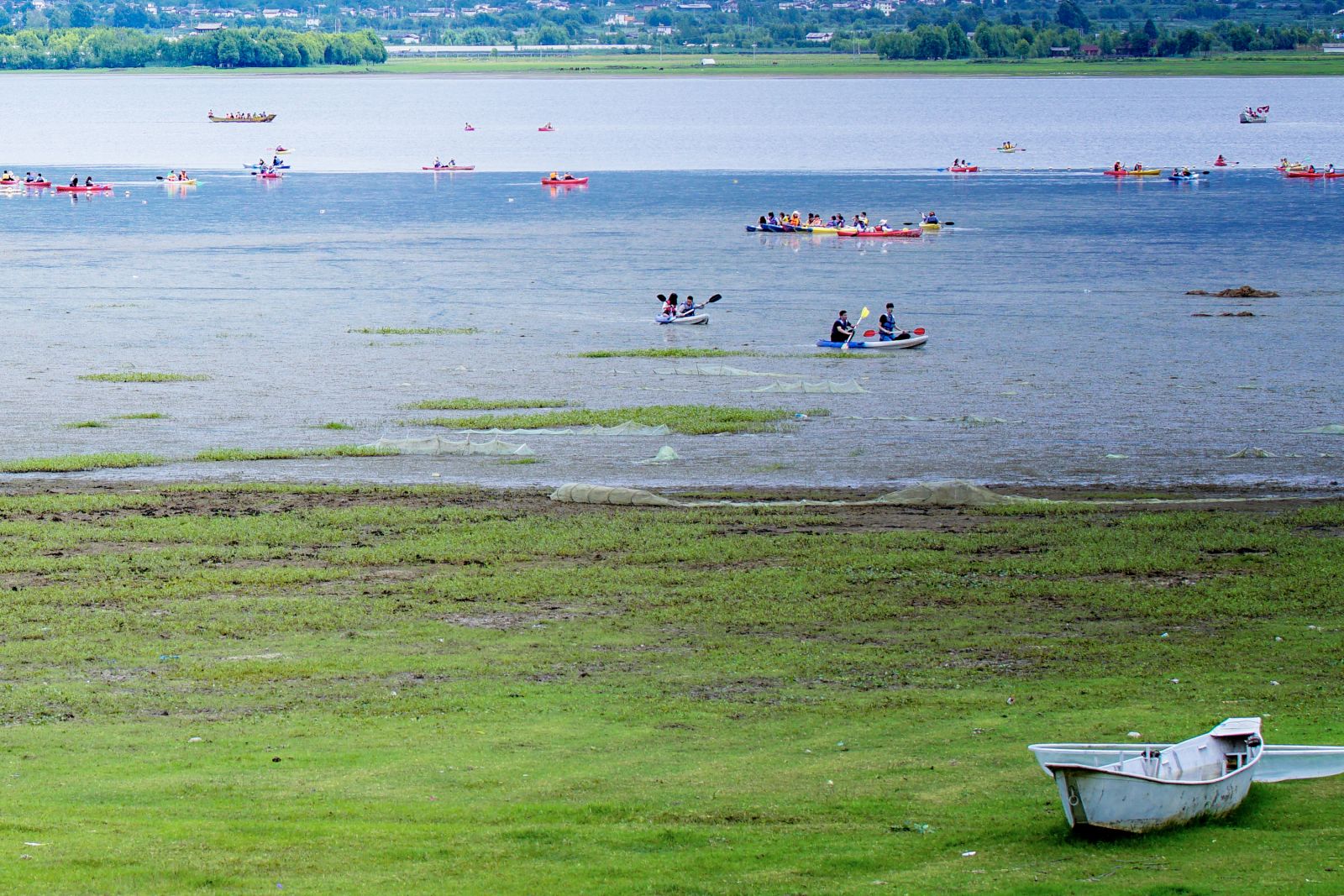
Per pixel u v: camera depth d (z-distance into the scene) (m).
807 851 38.03
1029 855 37.62
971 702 52.31
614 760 46.06
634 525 80.06
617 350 138.25
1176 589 68.00
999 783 43.47
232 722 50.09
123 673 56.12
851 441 101.69
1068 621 63.56
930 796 42.41
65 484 89.19
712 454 97.81
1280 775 43.78
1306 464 95.12
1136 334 145.25
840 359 134.00
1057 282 183.38
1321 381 121.50
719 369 127.69
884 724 49.91
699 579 70.12
